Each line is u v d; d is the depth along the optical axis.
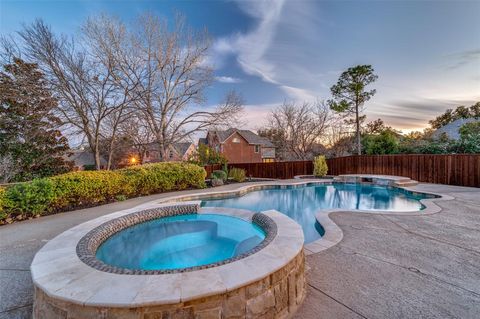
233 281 2.11
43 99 12.03
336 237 4.57
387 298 2.63
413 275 3.12
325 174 15.35
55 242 3.30
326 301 2.61
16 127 12.81
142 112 14.85
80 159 23.12
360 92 18.58
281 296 2.39
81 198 7.55
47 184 6.55
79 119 12.43
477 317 2.30
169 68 16.11
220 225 5.27
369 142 17.06
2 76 11.12
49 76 11.27
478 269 3.25
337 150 23.14
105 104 12.77
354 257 3.69
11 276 3.25
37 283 2.16
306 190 11.94
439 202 7.27
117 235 4.31
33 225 5.70
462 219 5.61
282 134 26.36
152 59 15.00
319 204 9.23
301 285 2.74
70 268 2.47
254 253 2.71
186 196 9.48
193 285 2.06
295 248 2.84
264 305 2.23
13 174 11.49
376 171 13.88
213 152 18.39
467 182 10.27
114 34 12.78
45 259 2.71
